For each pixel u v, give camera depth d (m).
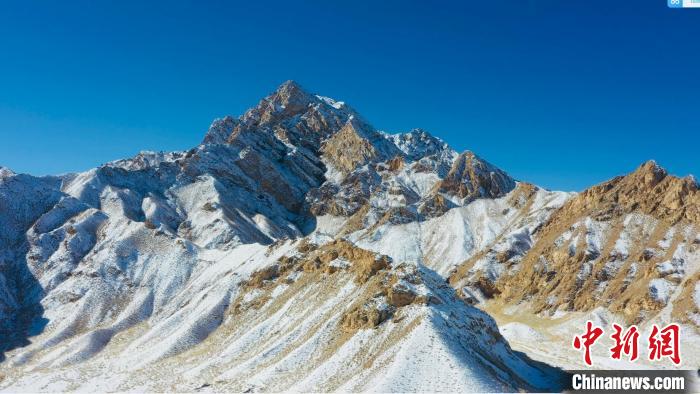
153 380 117.56
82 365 137.38
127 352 141.62
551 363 114.75
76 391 120.19
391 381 86.75
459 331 100.25
